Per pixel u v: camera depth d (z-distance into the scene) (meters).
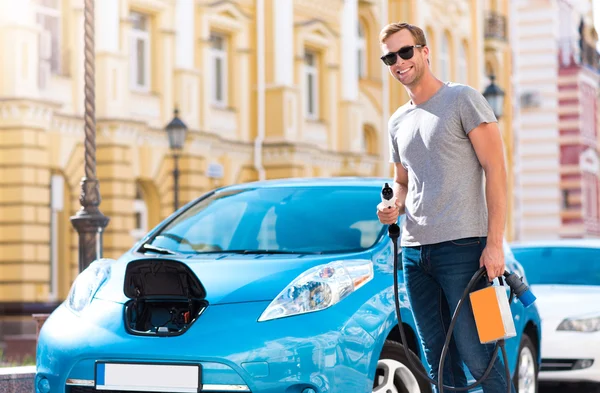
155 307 7.22
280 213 8.20
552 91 53.78
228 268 7.27
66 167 26.59
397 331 7.50
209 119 31.45
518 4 54.25
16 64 25.02
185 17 30.62
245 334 6.83
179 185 30.34
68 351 7.13
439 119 6.30
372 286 7.29
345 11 37.12
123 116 27.80
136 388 6.93
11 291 25.20
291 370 6.77
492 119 6.27
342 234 7.86
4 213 25.28
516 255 13.38
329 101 36.41
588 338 11.81
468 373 8.34
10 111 25.16
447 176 6.29
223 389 6.77
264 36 33.75
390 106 39.97
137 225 29.38
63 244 26.81
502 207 6.22
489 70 48.53
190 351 6.82
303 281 7.05
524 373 9.54
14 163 25.19
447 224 6.30
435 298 6.55
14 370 9.26
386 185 6.43
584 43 55.56
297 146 33.50
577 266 13.10
